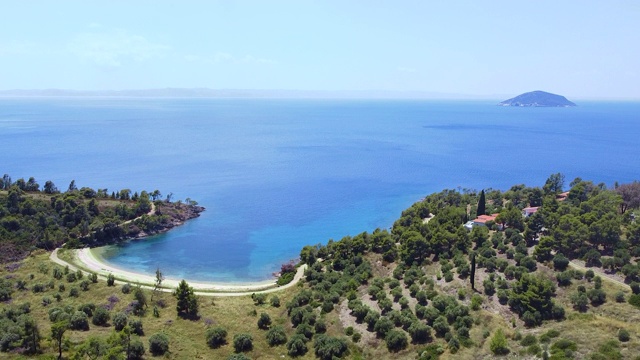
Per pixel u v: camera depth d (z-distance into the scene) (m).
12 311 88.62
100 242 149.50
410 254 112.31
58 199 157.25
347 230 175.62
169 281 123.06
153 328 86.25
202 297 107.31
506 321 83.44
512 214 124.50
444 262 106.50
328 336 83.38
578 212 121.50
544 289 83.62
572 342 69.88
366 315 87.44
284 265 132.12
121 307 94.69
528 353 70.19
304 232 172.62
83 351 68.81
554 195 157.12
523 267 97.38
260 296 105.44
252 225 180.00
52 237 139.38
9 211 146.38
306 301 100.44
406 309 88.06
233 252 150.50
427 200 175.25
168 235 165.25
